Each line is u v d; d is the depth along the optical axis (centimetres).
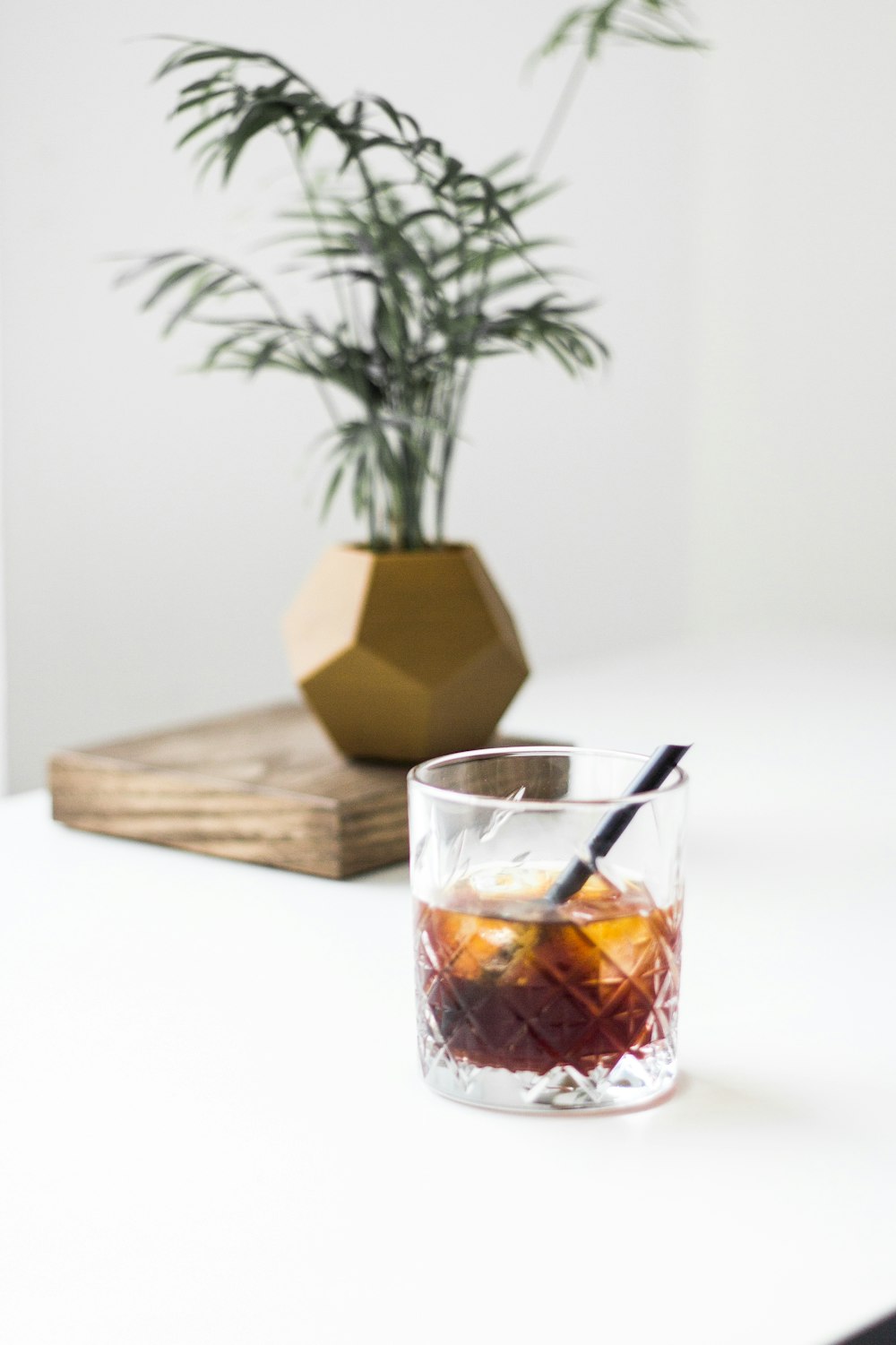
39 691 240
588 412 294
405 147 117
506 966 91
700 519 284
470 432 281
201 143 247
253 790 118
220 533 259
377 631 120
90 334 239
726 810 126
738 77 265
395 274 120
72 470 239
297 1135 91
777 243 265
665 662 171
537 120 282
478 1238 85
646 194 281
